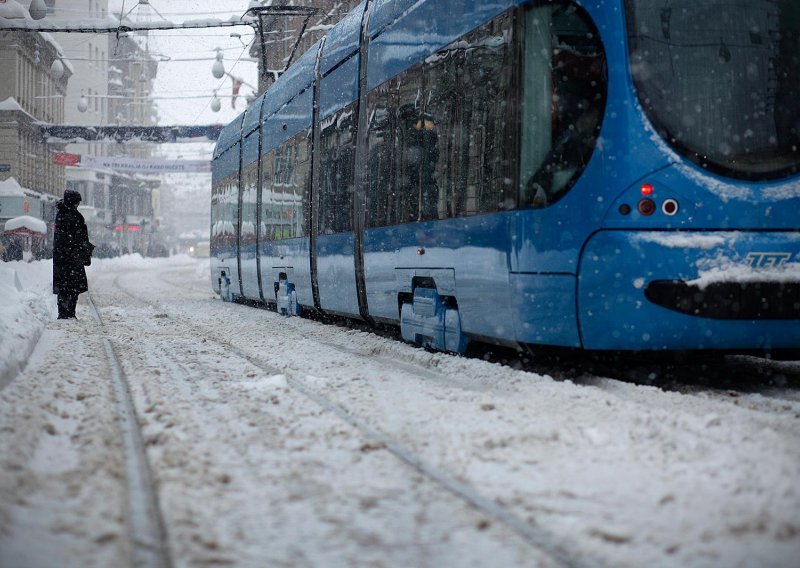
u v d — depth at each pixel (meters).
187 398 6.47
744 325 6.89
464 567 3.02
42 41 63.31
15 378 7.14
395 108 10.47
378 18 11.39
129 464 4.43
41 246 54.44
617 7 7.10
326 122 13.39
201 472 4.20
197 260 98.88
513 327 7.66
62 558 3.03
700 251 6.83
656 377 7.87
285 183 15.98
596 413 5.54
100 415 5.67
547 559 3.08
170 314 16.64
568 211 7.05
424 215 9.48
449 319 8.98
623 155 6.92
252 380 7.42
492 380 7.34
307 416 5.68
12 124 57.31
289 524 3.48
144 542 3.21
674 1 7.14
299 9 22.20
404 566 3.03
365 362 8.74
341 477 4.17
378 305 11.10
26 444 4.61
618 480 4.06
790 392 7.05
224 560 3.06
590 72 7.12
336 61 13.05
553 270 7.12
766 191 7.01
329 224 13.04
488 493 3.86
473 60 8.41
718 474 4.09
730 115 7.07
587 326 6.99
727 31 7.17
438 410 5.81
